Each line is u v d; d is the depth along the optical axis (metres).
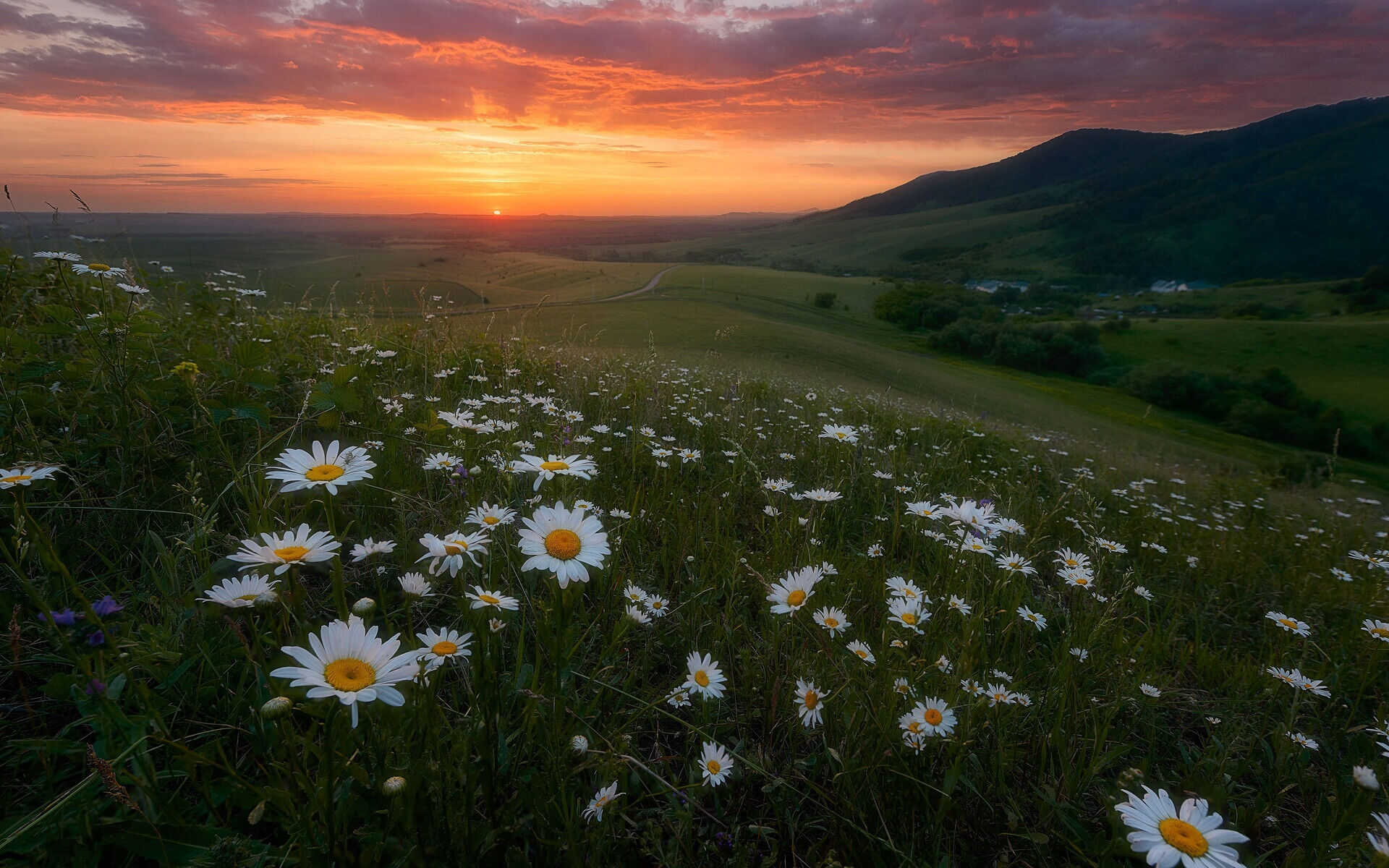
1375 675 2.69
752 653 2.16
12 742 1.24
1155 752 2.16
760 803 1.71
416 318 5.63
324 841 1.20
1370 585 3.90
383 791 1.17
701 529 2.92
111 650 1.22
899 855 1.51
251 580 1.29
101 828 1.18
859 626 2.30
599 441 3.71
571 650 1.60
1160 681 2.47
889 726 1.64
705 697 1.69
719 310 86.38
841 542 3.15
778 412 6.59
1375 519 7.98
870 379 47.25
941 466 5.36
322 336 4.50
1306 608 3.62
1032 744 2.01
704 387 7.04
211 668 1.59
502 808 1.32
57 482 2.14
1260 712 2.43
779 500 3.30
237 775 1.17
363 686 1.04
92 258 3.13
